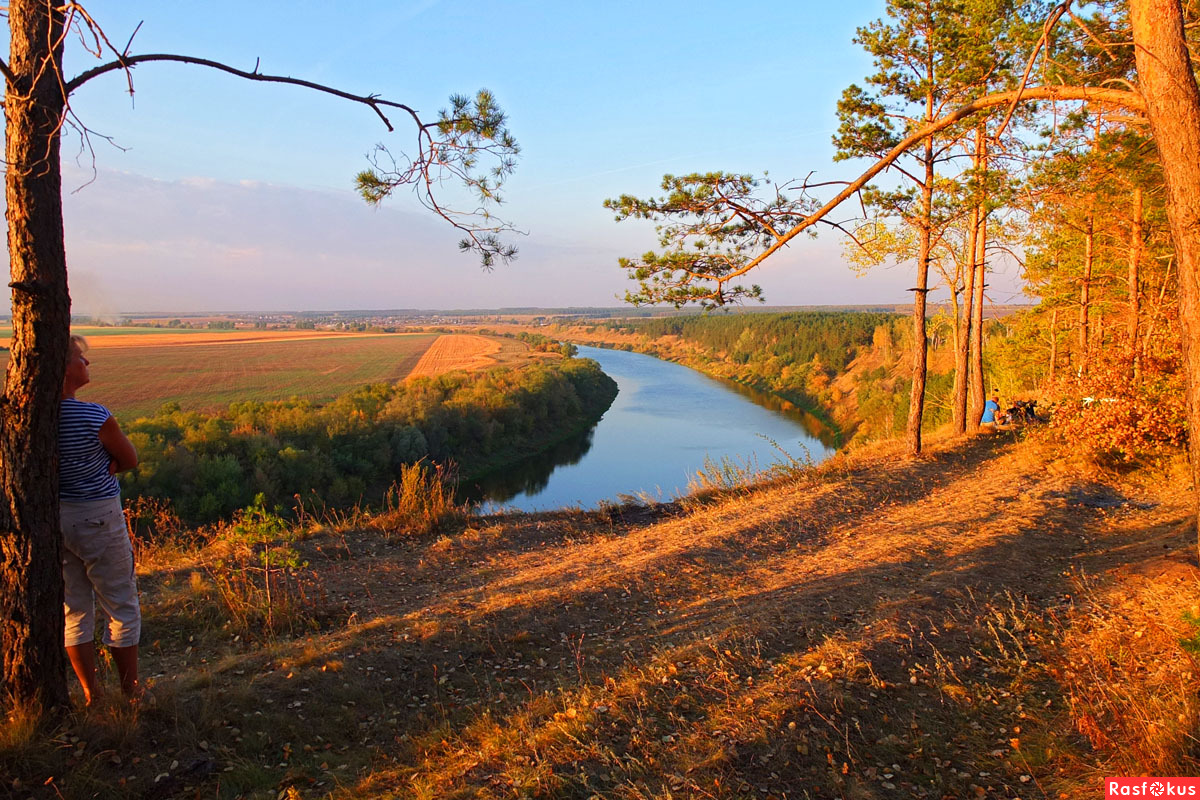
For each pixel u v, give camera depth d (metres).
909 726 3.71
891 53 11.27
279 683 4.13
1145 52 3.18
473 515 9.76
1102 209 12.16
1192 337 3.18
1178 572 5.50
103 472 3.40
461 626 5.23
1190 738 3.19
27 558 3.10
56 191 3.08
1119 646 4.45
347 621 5.66
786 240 4.91
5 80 3.00
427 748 3.61
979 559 6.60
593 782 3.20
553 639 5.27
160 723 3.47
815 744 3.50
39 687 3.17
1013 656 4.53
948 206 11.04
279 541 7.75
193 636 5.11
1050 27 3.58
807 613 5.35
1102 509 8.41
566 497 31.19
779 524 8.67
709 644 4.74
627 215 5.88
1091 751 3.37
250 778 3.20
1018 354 24.56
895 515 8.98
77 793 2.88
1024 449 12.20
